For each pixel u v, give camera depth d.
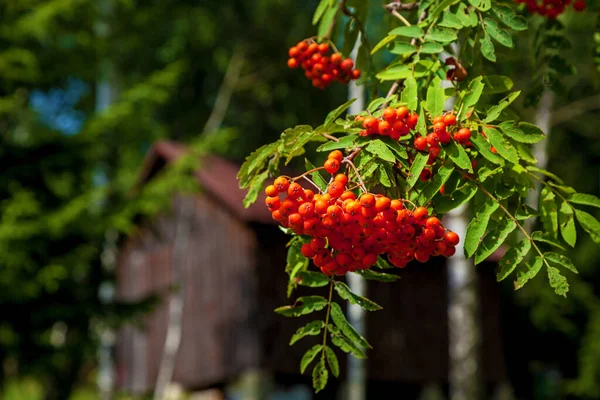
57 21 14.45
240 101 22.81
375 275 3.11
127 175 16.19
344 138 2.99
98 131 13.49
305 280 3.26
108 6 18.89
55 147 13.31
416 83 3.23
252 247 13.71
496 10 3.51
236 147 22.28
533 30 4.95
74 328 13.49
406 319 14.87
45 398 13.91
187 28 21.17
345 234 2.73
